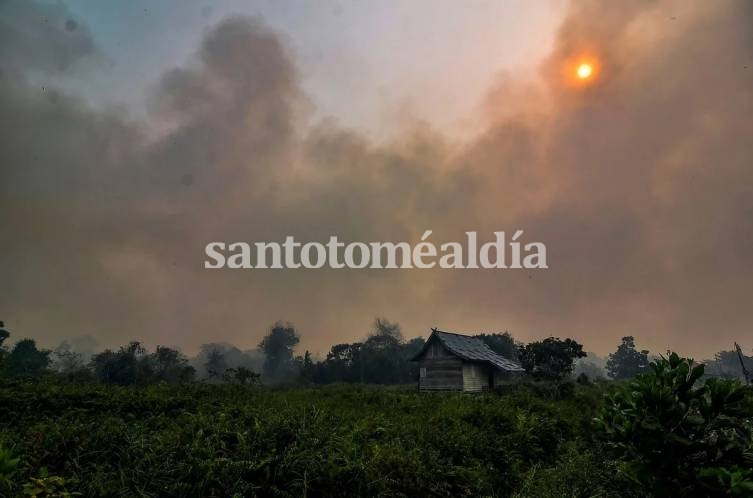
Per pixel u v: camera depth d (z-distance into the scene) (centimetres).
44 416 836
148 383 1484
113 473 562
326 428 794
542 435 1063
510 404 1361
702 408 446
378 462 671
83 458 606
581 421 1268
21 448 596
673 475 434
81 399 994
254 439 679
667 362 487
